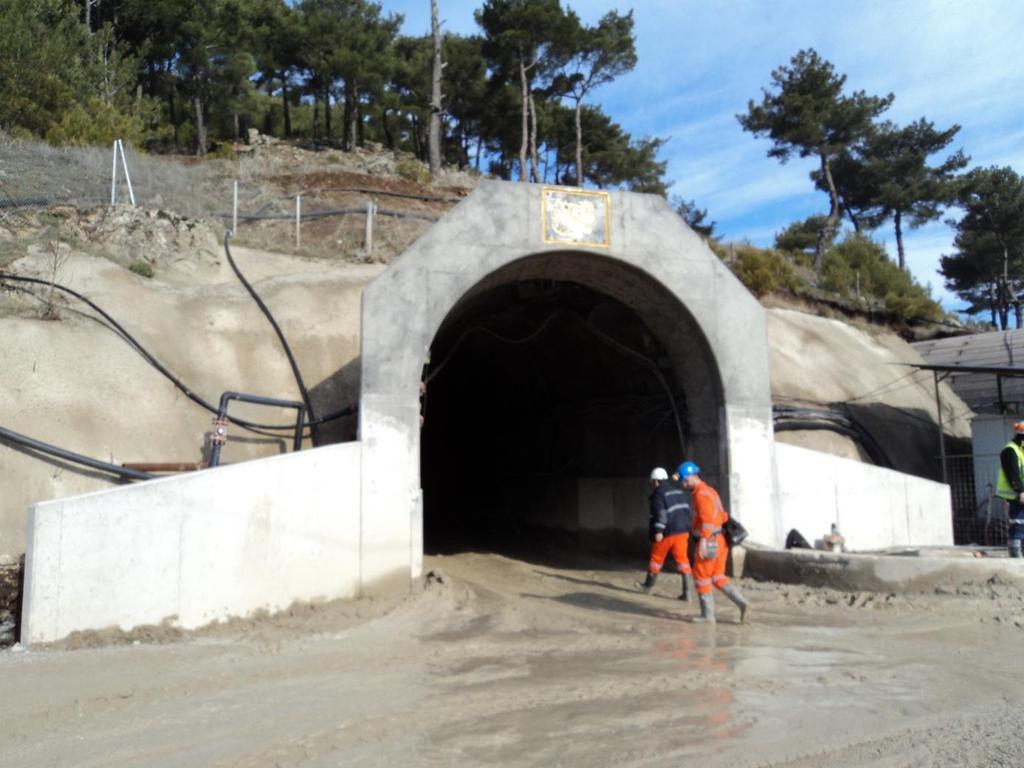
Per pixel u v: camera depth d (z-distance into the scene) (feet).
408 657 29.19
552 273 49.70
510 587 44.70
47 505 31.01
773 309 83.76
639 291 49.26
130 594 32.19
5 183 66.90
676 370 52.34
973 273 176.14
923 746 19.48
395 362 41.09
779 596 40.73
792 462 50.42
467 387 80.94
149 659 28.78
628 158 160.76
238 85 165.89
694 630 33.83
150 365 46.98
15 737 20.54
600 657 28.99
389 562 39.42
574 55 156.35
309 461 37.52
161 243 59.93
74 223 58.54
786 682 25.35
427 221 92.17
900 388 76.69
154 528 32.96
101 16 142.72
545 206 45.34
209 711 22.56
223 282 60.29
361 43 157.58
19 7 106.22
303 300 57.06
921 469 68.59
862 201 167.94
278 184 110.52
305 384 51.16
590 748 19.35
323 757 18.93
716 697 23.70
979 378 80.69
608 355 58.59
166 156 123.54
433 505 86.58
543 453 69.62
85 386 43.62
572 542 62.90
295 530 36.83
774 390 65.46
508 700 23.45
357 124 176.14
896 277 122.11
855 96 151.74
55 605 30.76
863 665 27.61
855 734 20.36
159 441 43.80
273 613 35.73
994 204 163.12
